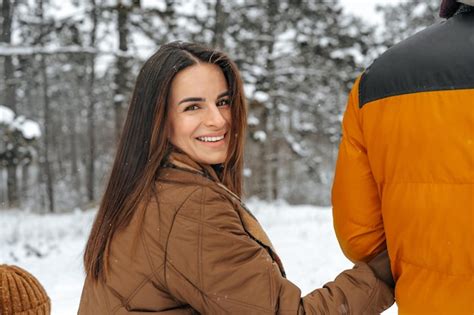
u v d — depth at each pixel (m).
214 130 2.01
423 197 1.74
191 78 1.98
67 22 14.43
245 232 1.88
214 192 1.85
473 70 1.70
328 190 26.50
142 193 1.87
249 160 20.75
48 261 8.17
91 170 26.86
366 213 2.02
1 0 18.27
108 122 39.97
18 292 1.84
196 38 15.62
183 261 1.78
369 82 1.91
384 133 1.85
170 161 1.97
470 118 1.68
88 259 2.01
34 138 13.02
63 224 12.09
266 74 17.64
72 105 40.25
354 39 18.17
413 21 23.34
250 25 18.31
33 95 38.31
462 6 1.87
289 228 11.24
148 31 15.48
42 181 27.55
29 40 15.61
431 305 1.74
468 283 1.69
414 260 1.79
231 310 1.78
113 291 1.89
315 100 21.78
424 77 1.76
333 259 7.82
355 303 1.86
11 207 18.81
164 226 1.80
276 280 1.82
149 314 1.83
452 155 1.69
